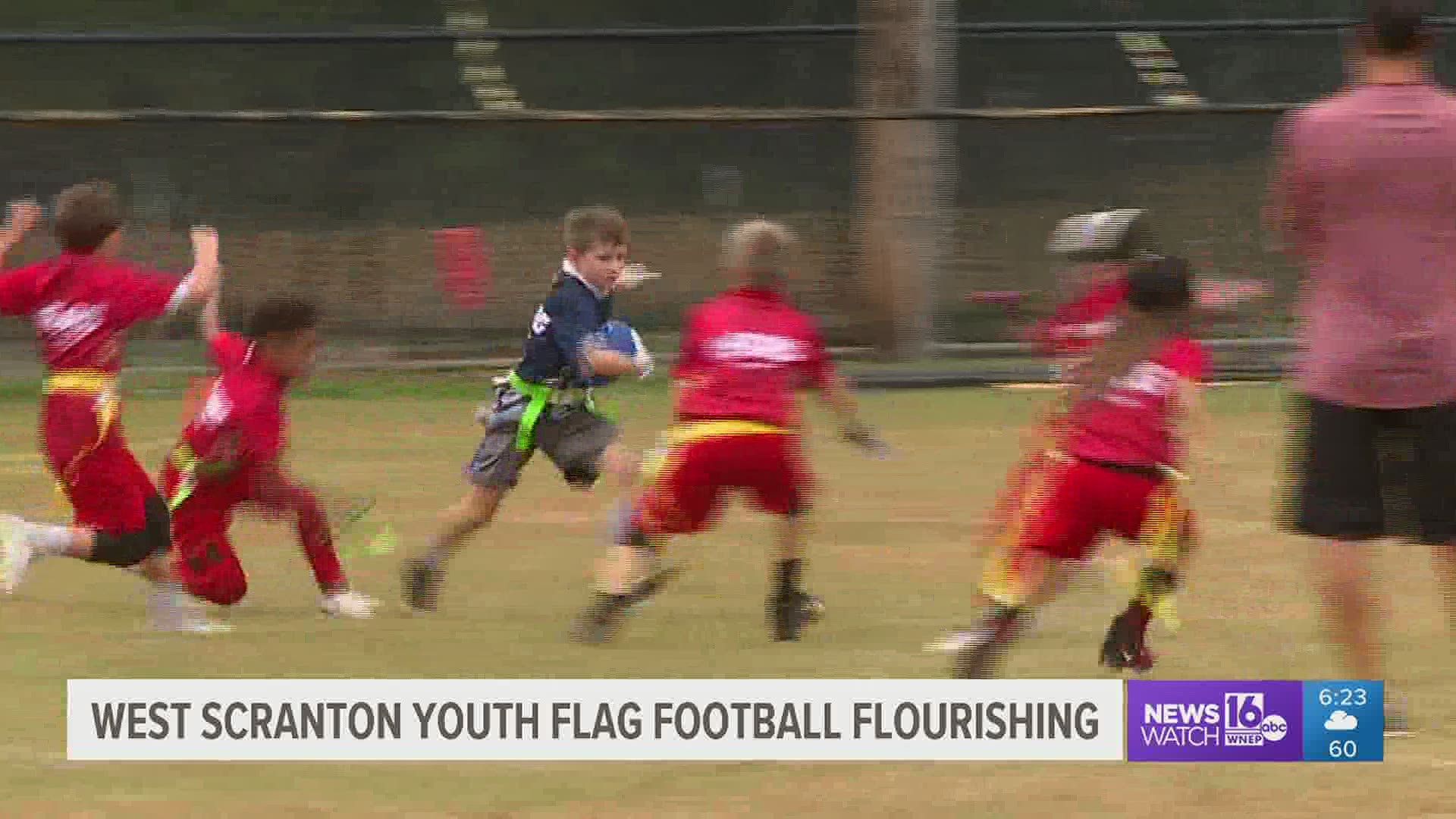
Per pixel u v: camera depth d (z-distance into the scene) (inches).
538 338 1165.1
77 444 1079.6
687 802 782.5
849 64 2378.2
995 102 2400.3
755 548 1359.5
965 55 2394.2
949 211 2332.7
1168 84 2405.3
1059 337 992.9
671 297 2348.7
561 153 2340.1
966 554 1333.7
